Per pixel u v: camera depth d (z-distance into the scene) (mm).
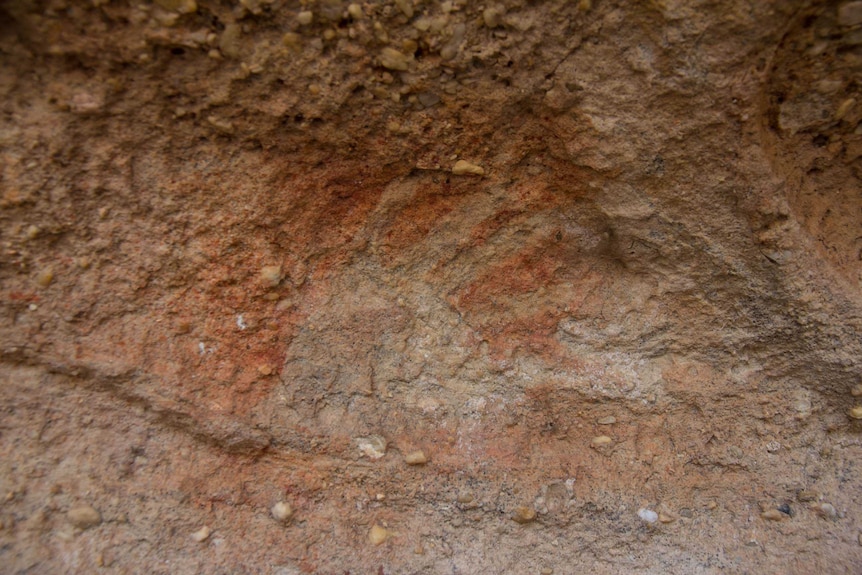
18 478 243
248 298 267
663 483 292
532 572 279
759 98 227
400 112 241
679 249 265
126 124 229
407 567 275
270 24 216
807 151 252
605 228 273
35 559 239
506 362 294
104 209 239
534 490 289
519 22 219
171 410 261
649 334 288
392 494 286
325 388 282
